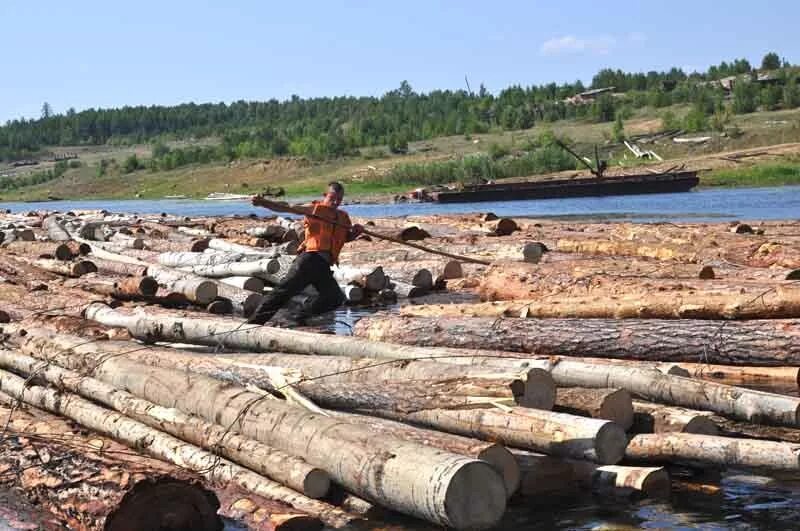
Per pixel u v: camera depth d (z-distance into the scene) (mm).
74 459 6859
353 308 15352
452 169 83312
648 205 44594
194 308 15227
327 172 102438
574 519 6555
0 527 6523
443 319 10969
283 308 14945
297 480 6668
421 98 195875
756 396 7289
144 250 20312
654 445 7012
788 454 6465
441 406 7328
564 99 158125
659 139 92500
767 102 110375
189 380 7996
